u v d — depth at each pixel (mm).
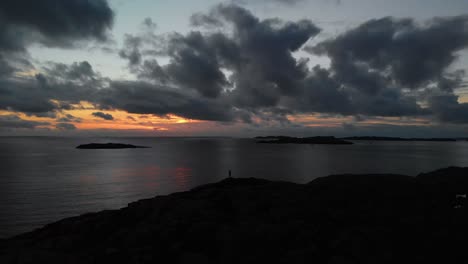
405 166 81250
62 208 32906
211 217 11117
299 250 8664
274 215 11062
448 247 8688
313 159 107938
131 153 152375
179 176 62781
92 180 56812
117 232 10875
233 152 159000
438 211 10852
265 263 8281
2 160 106625
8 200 37469
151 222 11297
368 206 11359
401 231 9586
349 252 8578
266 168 77812
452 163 89312
